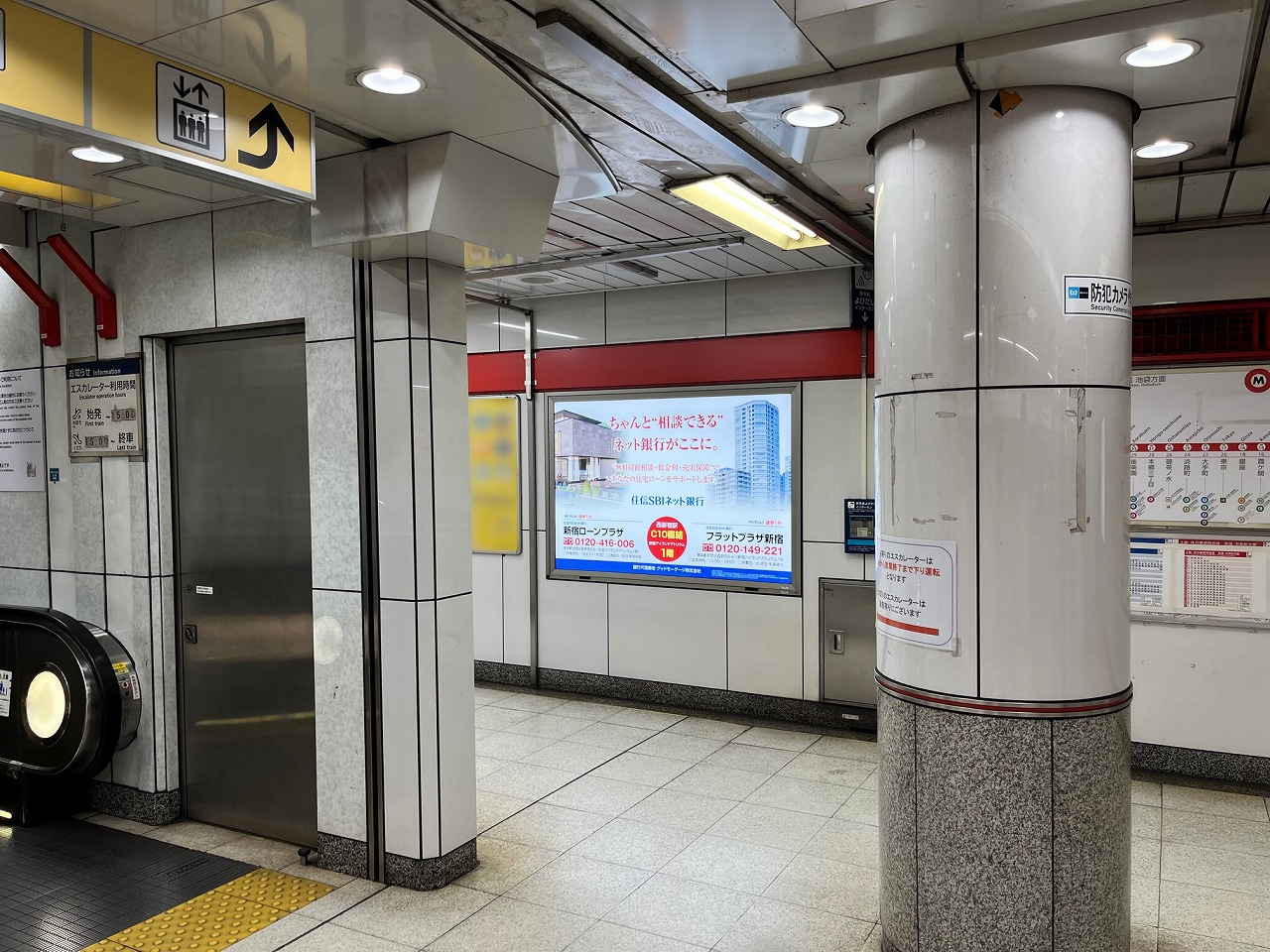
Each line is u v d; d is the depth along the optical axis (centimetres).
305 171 296
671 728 633
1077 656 294
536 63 280
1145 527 526
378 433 388
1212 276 505
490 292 703
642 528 701
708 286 666
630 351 698
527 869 412
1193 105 309
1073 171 291
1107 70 277
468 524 408
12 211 488
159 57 249
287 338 425
